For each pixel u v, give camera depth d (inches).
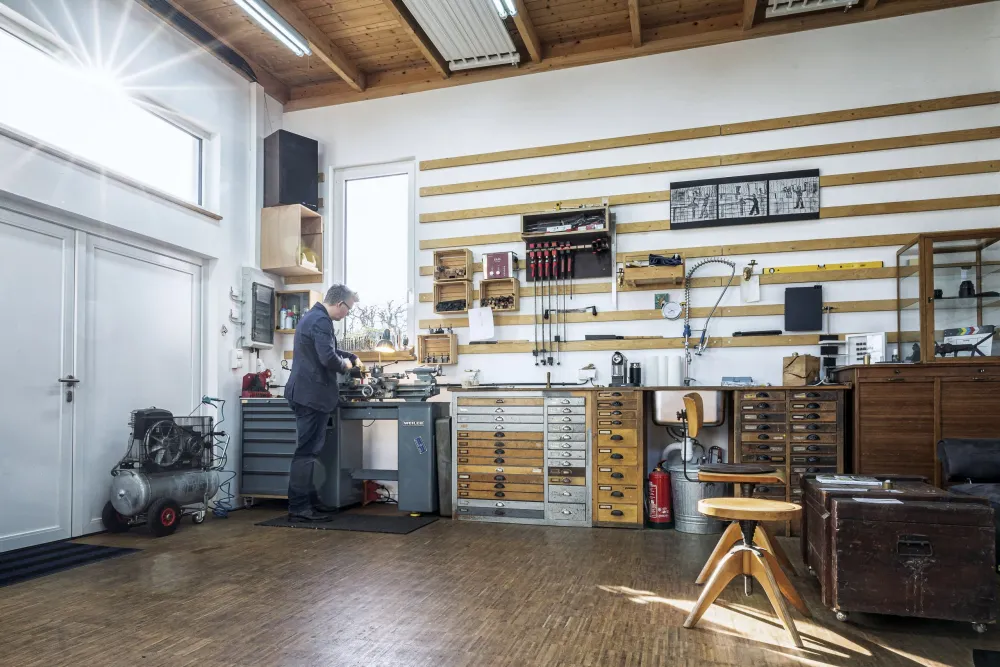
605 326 217.8
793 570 136.7
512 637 104.6
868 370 171.5
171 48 204.7
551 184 227.0
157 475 181.0
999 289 168.7
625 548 161.9
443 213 237.9
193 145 220.1
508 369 226.2
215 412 218.4
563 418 190.4
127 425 191.5
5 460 157.3
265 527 189.6
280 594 126.6
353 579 136.5
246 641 103.3
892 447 169.2
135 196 190.2
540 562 149.3
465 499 198.2
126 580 136.3
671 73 216.8
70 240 175.6
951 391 165.9
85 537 175.9
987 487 138.2
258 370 235.9
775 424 177.8
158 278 204.2
